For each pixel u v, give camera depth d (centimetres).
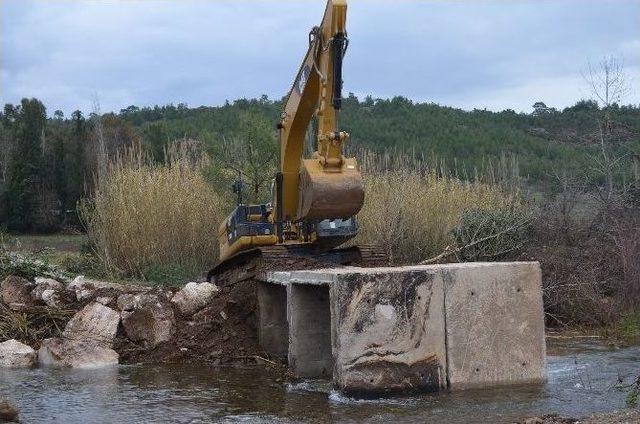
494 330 880
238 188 1423
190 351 1138
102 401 862
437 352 858
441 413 766
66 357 1107
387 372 839
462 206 1775
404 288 849
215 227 1855
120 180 1914
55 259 2002
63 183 3647
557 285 1421
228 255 1343
